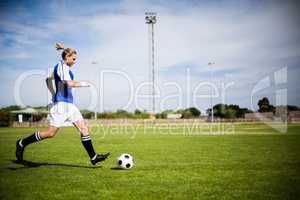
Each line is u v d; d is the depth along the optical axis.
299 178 8.70
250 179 8.56
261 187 7.64
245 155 13.91
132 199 6.64
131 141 23.06
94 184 8.02
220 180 8.44
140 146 18.81
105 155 10.20
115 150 16.53
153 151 15.80
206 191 7.27
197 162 11.73
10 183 8.19
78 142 22.31
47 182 8.28
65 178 8.77
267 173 9.44
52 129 10.04
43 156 13.91
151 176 9.02
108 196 6.88
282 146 18.20
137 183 8.10
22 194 7.14
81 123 10.05
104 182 8.23
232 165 10.99
